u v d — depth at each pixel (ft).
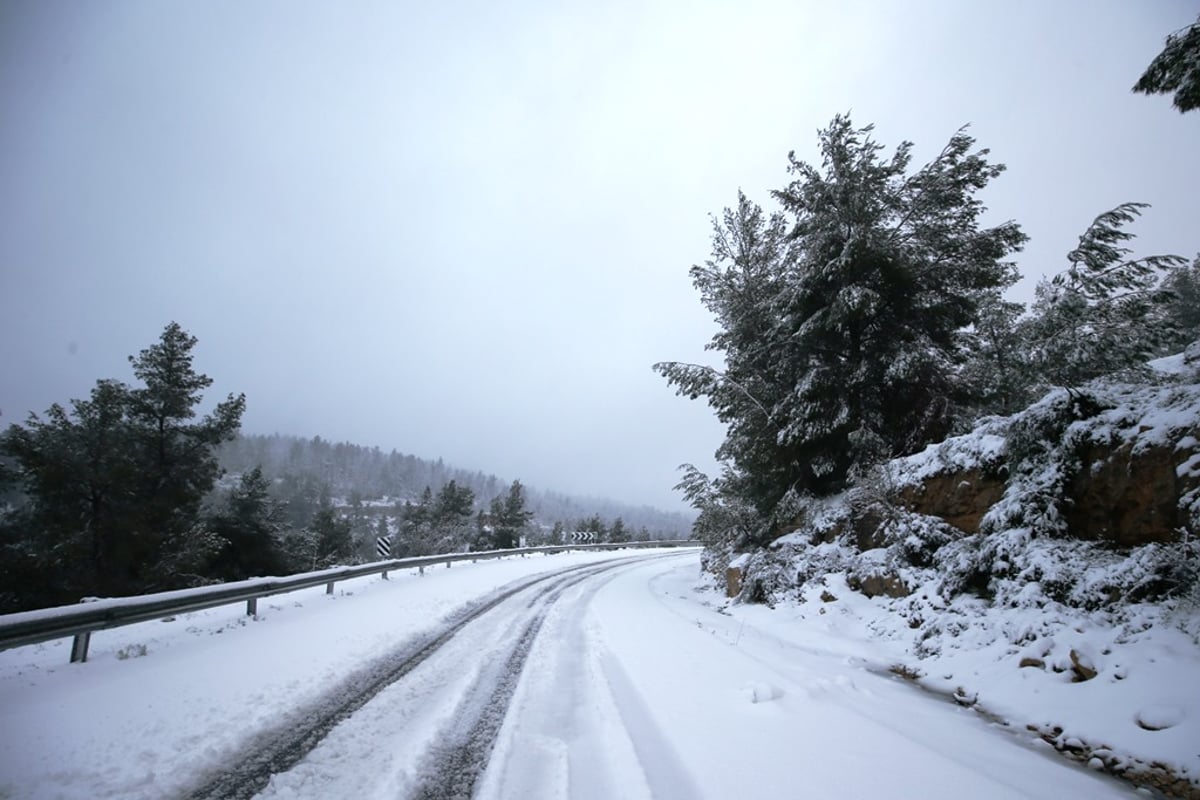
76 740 14.61
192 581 71.72
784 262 59.11
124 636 26.89
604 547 135.44
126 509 68.80
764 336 58.54
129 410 73.77
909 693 22.13
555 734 16.24
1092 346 41.98
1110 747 15.74
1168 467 23.02
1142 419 24.98
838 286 50.21
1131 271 43.21
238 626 29.84
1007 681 20.89
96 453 68.69
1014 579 26.48
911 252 49.52
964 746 16.14
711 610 45.75
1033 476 28.32
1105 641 20.16
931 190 49.21
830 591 37.78
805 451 53.67
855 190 48.16
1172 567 21.03
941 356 49.11
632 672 22.29
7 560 62.03
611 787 12.84
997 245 49.34
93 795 12.14
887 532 37.83
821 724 16.71
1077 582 23.57
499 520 158.10
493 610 38.29
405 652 25.55
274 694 18.83
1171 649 18.17
